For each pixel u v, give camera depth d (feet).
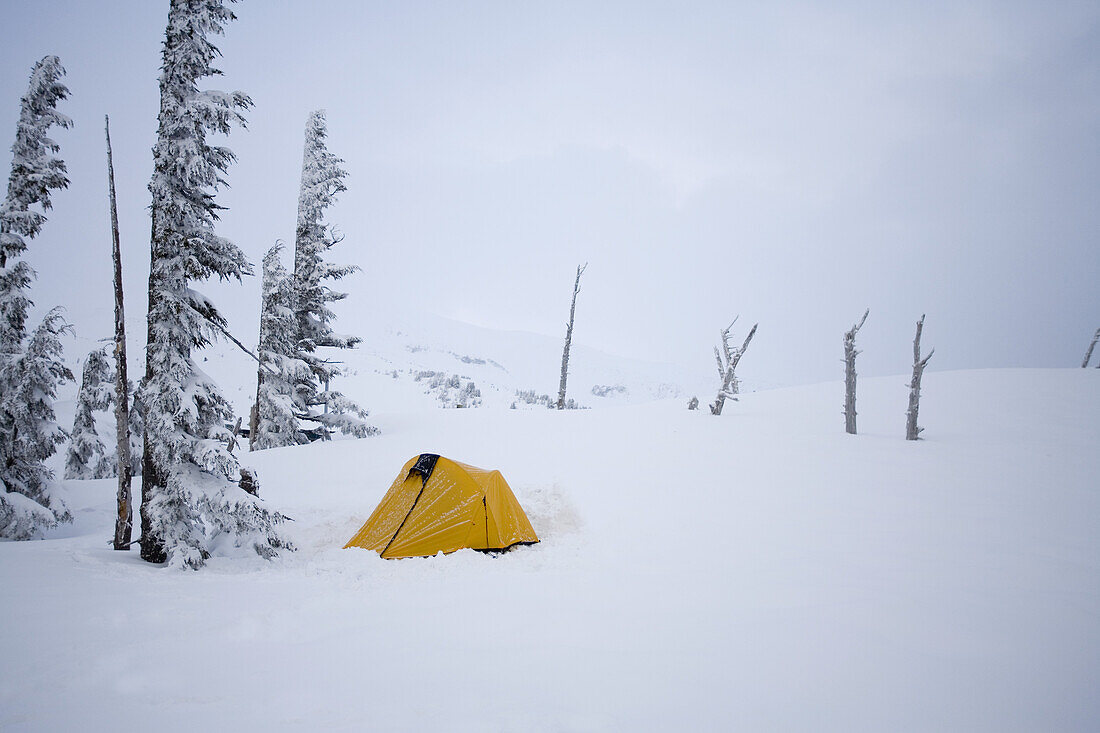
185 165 27.71
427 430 74.90
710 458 51.13
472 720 11.78
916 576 23.67
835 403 81.00
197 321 27.91
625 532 32.30
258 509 27.12
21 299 43.70
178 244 28.45
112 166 32.17
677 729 11.87
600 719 12.09
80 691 12.30
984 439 57.47
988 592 21.80
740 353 76.07
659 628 17.72
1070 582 23.21
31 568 22.50
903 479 43.32
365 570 25.88
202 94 28.43
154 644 15.05
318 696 12.55
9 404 43.06
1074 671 15.48
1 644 14.38
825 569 24.62
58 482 45.65
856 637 17.30
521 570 25.75
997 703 13.64
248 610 18.37
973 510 35.42
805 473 45.39
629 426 69.10
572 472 47.67
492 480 32.76
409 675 13.88
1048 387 81.51
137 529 39.17
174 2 28.17
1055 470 45.47
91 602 18.25
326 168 80.28
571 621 18.25
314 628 16.99
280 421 72.79
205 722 11.25
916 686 14.35
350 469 52.90
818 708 13.04
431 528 30.68
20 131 41.93
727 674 14.62
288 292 75.46
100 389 67.51
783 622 18.39
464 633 16.97
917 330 57.67
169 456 27.63
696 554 27.48
